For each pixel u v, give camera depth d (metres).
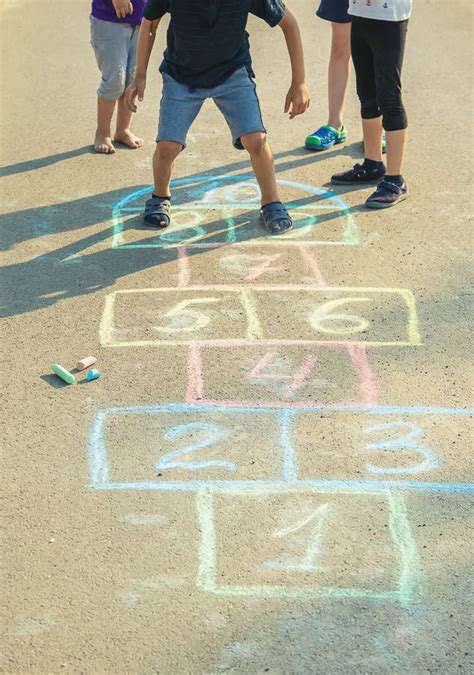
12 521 3.16
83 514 3.19
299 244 5.00
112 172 5.90
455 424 3.63
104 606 2.84
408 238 5.05
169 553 3.03
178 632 2.75
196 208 5.41
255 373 3.92
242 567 2.98
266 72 7.86
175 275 4.69
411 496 3.27
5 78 7.80
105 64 5.90
